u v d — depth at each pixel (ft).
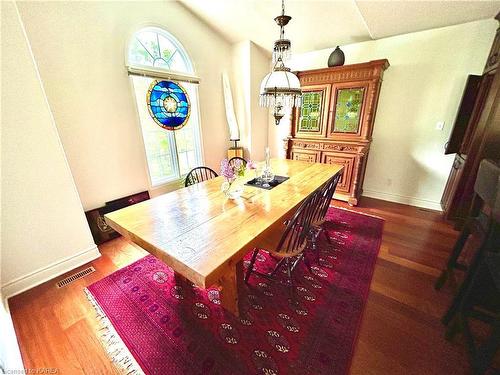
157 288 5.70
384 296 5.37
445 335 4.34
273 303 5.22
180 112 9.98
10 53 4.79
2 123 4.90
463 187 8.00
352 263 6.57
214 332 4.51
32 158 5.40
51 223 5.92
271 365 3.90
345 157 10.34
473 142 7.56
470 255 6.61
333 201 11.01
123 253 7.20
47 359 4.09
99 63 7.26
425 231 8.25
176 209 4.96
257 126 13.05
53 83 6.44
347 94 9.91
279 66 5.63
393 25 8.33
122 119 8.16
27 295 5.50
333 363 3.92
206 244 3.63
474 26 7.98
